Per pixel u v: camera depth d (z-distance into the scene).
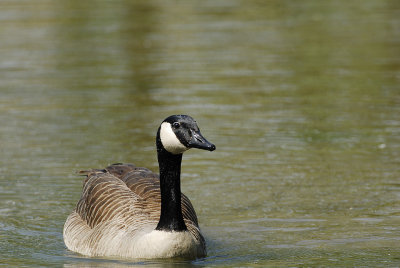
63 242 11.31
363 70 23.28
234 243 11.05
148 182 11.41
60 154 15.60
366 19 32.22
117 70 23.53
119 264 9.94
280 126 17.62
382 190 13.36
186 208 11.19
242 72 23.19
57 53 26.19
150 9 35.19
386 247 10.70
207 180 14.15
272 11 34.59
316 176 14.21
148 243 10.09
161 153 10.20
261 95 20.53
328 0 37.53
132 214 10.63
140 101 19.88
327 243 10.95
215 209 12.62
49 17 33.09
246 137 16.81
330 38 28.34
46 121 18.16
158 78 22.47
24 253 10.64
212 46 26.98
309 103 19.66
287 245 10.91
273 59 24.98
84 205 11.35
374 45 26.84
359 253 10.45
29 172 14.55
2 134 17.12
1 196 13.31
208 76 22.67
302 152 15.71
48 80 22.33
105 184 11.35
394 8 34.84
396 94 20.33
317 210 12.51
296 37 28.59
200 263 10.06
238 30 29.95
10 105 19.67
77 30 30.23
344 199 12.98
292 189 13.55
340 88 21.17
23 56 25.75
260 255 10.45
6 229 11.77
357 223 11.84
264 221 12.02
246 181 14.03
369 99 19.95
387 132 16.97
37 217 12.38
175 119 10.12
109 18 32.88
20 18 32.88
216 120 18.11
